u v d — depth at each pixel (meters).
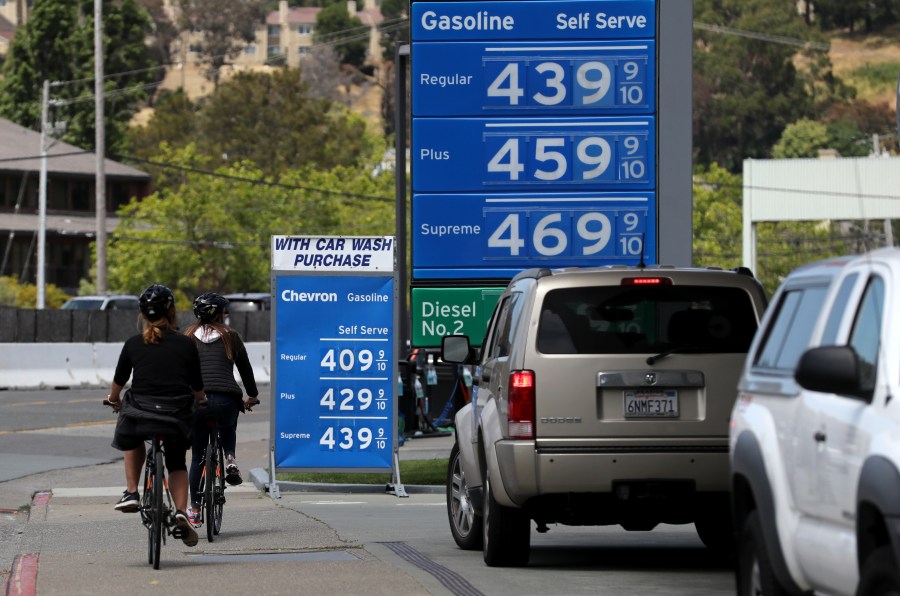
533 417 34.62
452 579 34.69
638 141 66.94
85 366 137.12
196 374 37.00
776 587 23.50
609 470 34.47
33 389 131.88
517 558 37.16
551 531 49.41
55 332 160.38
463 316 67.19
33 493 62.28
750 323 35.16
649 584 34.38
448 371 94.50
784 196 197.75
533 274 36.25
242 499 60.34
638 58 67.12
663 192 66.81
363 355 60.09
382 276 59.97
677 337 35.03
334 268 60.19
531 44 67.31
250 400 44.22
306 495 62.19
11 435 88.62
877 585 18.98
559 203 67.19
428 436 92.62
